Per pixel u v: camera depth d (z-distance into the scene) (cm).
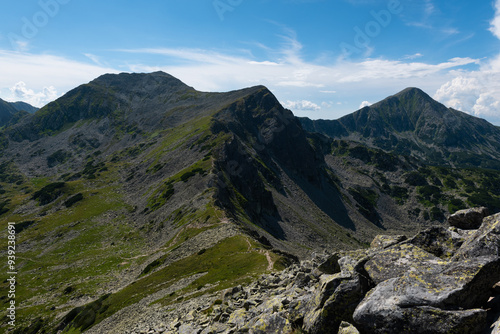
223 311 2131
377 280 1172
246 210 14625
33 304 8356
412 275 1084
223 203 12731
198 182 15062
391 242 1449
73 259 11344
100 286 8694
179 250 8512
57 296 8638
